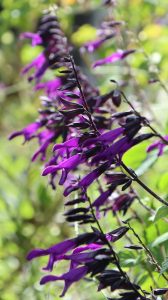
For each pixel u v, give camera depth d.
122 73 1.05
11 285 0.96
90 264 0.53
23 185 1.16
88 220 0.55
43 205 1.11
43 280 0.53
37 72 0.74
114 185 0.57
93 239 0.53
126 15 1.16
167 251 0.67
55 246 0.53
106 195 0.57
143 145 0.73
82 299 0.80
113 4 0.94
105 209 0.67
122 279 0.53
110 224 0.78
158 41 1.18
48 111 0.68
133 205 0.82
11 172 1.20
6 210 1.10
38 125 0.67
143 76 1.10
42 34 0.75
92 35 1.21
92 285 0.77
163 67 1.16
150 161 0.70
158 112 0.98
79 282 0.82
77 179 0.61
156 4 1.20
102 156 0.54
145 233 0.70
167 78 1.15
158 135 0.56
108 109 0.70
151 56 1.11
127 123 0.55
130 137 0.55
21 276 0.97
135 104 0.95
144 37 1.18
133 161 0.73
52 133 0.67
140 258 0.65
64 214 0.55
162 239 0.62
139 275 0.68
